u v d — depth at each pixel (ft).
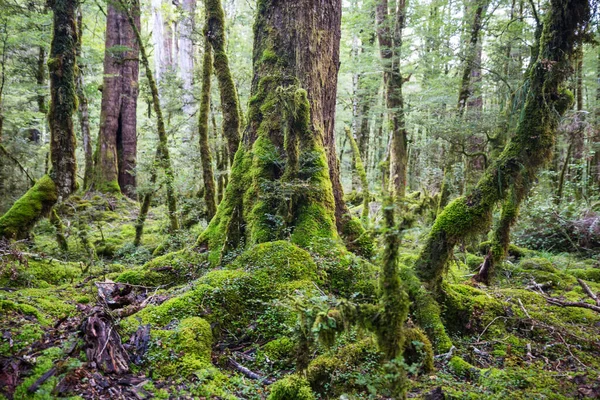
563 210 33.65
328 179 17.90
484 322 14.84
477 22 31.50
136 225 27.68
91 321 10.25
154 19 54.80
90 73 50.21
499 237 16.16
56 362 9.17
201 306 12.70
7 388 8.17
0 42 36.29
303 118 16.48
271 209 17.15
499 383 10.68
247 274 14.16
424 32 35.04
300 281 13.89
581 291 20.58
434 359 12.19
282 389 9.36
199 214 30.30
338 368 10.49
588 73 41.22
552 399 10.19
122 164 47.91
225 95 21.36
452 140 28.14
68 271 18.84
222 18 21.39
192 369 10.03
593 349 13.92
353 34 56.34
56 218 21.86
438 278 14.53
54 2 19.72
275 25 18.94
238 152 19.27
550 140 13.75
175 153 37.60
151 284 16.26
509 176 13.85
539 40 15.44
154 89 24.90
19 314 11.60
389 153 42.39
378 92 63.00
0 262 16.12
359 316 8.14
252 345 12.19
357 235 18.42
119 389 8.99
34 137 54.29
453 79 36.37
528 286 20.63
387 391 8.84
